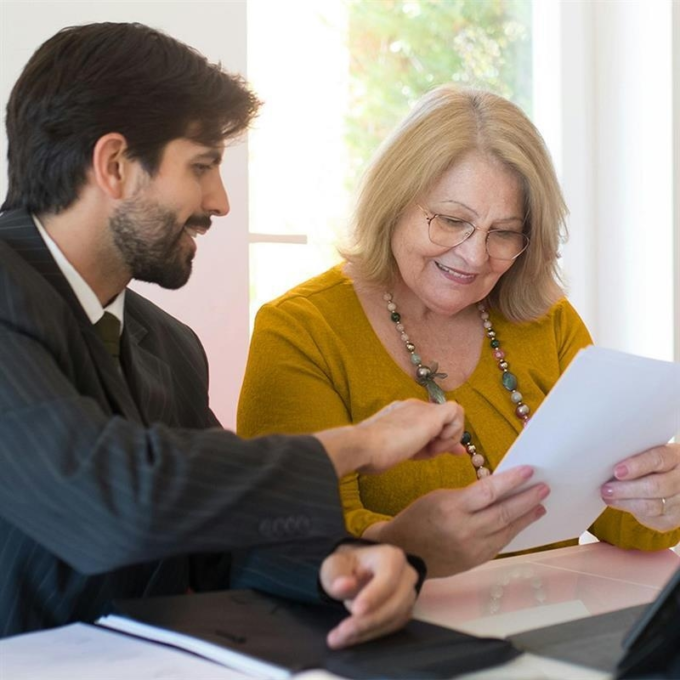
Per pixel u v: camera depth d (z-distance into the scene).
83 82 1.72
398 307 2.50
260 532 1.44
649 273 4.02
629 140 4.07
